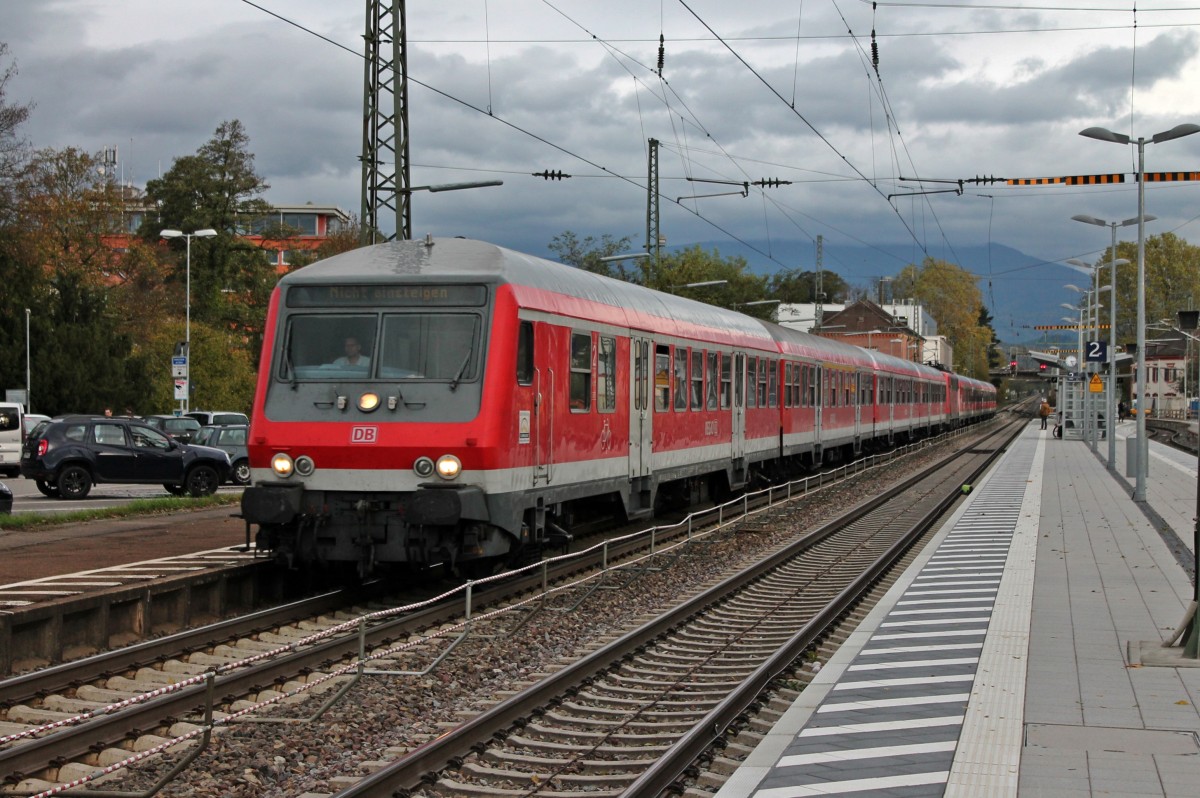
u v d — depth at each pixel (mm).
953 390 72875
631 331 17828
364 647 10617
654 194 47094
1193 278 114062
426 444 12914
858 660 10805
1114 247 41750
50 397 48094
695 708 9656
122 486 32344
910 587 15297
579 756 8172
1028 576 15969
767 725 8969
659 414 19312
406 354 13336
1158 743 8039
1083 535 21062
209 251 70312
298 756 8039
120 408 50000
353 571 15461
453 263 13672
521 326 13625
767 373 27172
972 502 28297
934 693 9484
